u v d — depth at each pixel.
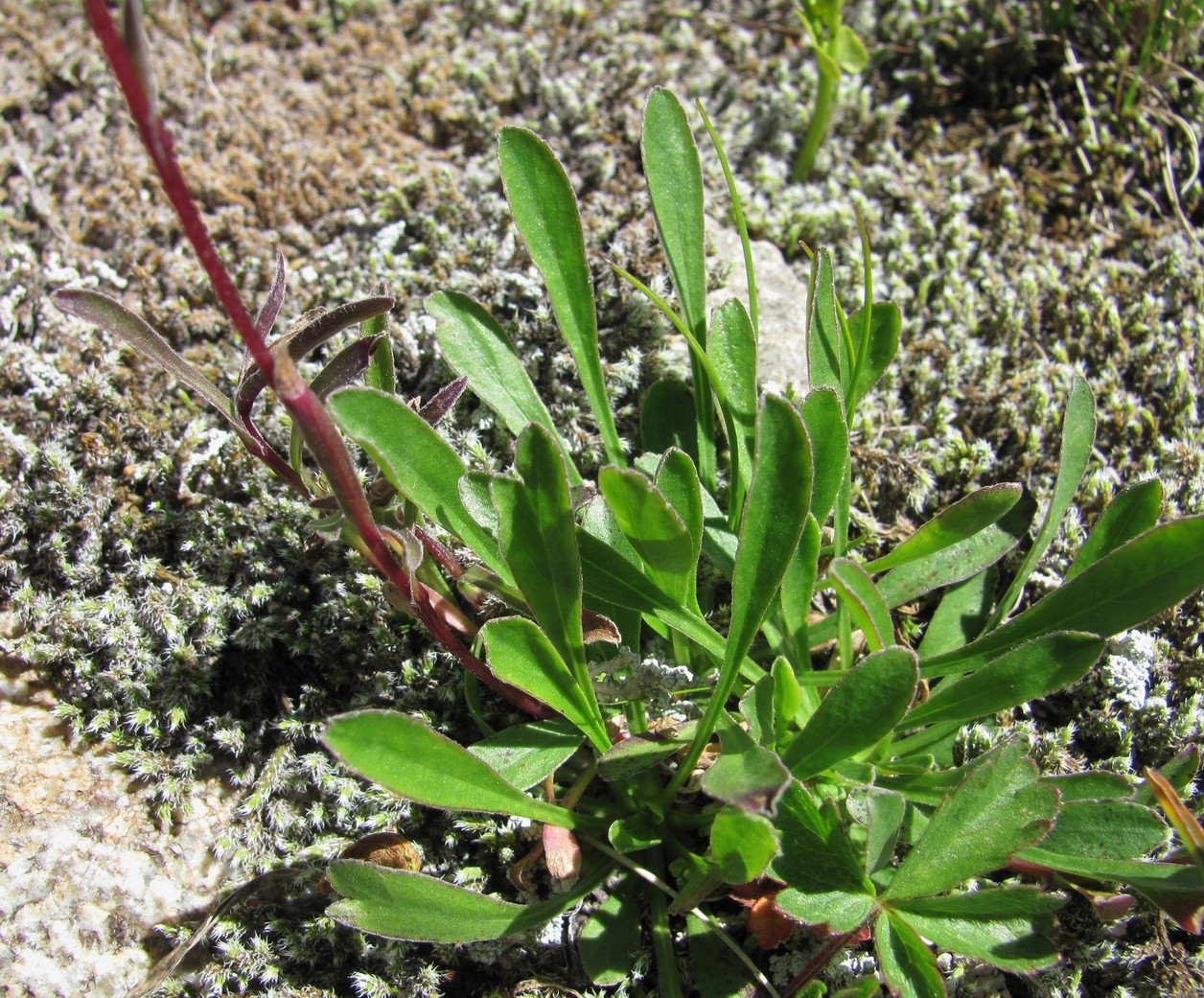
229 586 0.18
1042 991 0.14
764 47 0.26
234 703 0.17
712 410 0.17
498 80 0.24
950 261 0.22
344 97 0.24
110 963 0.15
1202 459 0.19
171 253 0.21
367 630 0.17
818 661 0.18
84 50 0.25
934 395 0.20
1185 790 0.15
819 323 0.15
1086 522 0.19
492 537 0.14
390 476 0.13
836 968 0.15
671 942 0.14
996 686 0.14
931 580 0.16
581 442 0.19
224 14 0.26
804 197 0.23
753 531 0.13
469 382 0.16
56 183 0.23
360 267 0.21
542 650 0.13
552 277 0.16
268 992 0.15
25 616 0.18
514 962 0.15
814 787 0.15
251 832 0.16
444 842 0.16
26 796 0.16
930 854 0.13
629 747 0.14
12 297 0.21
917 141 0.25
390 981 0.15
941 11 0.26
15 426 0.19
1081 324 0.21
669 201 0.17
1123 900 0.14
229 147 0.23
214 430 0.19
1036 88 0.25
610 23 0.25
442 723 0.17
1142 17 0.24
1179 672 0.17
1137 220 0.23
